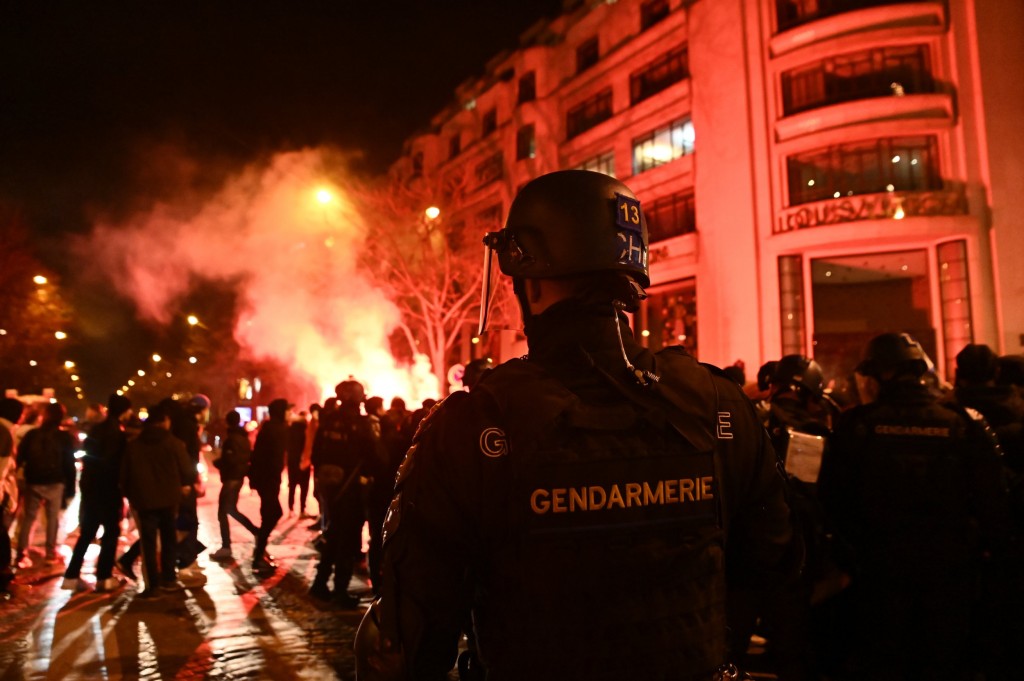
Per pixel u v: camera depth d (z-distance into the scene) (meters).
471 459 1.16
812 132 20.69
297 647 4.84
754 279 21.70
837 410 4.02
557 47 32.84
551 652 1.10
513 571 1.13
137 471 6.16
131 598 6.21
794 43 21.19
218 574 7.19
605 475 1.16
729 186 22.69
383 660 1.12
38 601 6.13
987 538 2.73
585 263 1.31
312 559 8.02
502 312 17.91
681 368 1.38
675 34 25.58
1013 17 19.62
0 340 31.78
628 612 1.12
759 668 4.23
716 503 1.26
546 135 32.41
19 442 8.37
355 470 5.89
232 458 8.05
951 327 19.45
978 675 3.16
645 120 26.77
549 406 1.18
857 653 2.83
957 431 2.74
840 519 2.94
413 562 1.15
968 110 19.52
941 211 19.19
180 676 4.30
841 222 19.83
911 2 19.78
